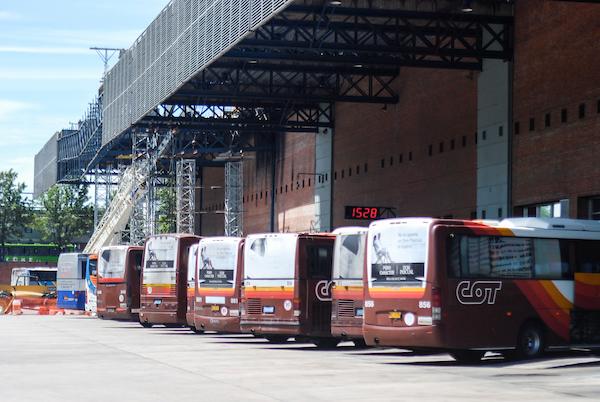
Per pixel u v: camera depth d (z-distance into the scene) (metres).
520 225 27.17
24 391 18.95
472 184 51.69
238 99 73.56
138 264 52.72
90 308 65.38
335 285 30.58
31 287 91.12
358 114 68.19
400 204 60.78
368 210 60.72
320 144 75.62
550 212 45.25
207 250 37.25
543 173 45.09
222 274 36.88
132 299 52.34
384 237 26.42
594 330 28.17
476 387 19.95
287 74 70.62
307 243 32.91
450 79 54.72
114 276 52.94
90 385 20.11
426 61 51.34
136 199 97.44
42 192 153.62
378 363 26.34
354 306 30.05
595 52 41.44
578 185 42.41
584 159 42.06
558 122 44.03
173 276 44.91
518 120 47.38
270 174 88.44
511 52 48.16
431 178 56.75
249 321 33.56
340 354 30.03
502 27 48.62
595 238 28.27
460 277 25.78
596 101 41.34
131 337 38.94
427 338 25.48
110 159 119.12
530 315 26.95
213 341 36.47
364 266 26.84
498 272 26.44
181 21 63.16
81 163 126.75
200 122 75.94
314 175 76.81
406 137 60.41
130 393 18.58
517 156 47.38
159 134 94.94
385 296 26.27
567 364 25.84
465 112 52.78
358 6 48.91
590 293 28.05
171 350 31.28
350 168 69.50
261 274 33.44
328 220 73.31
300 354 29.83
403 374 22.94
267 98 65.56
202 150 92.25
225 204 96.19
